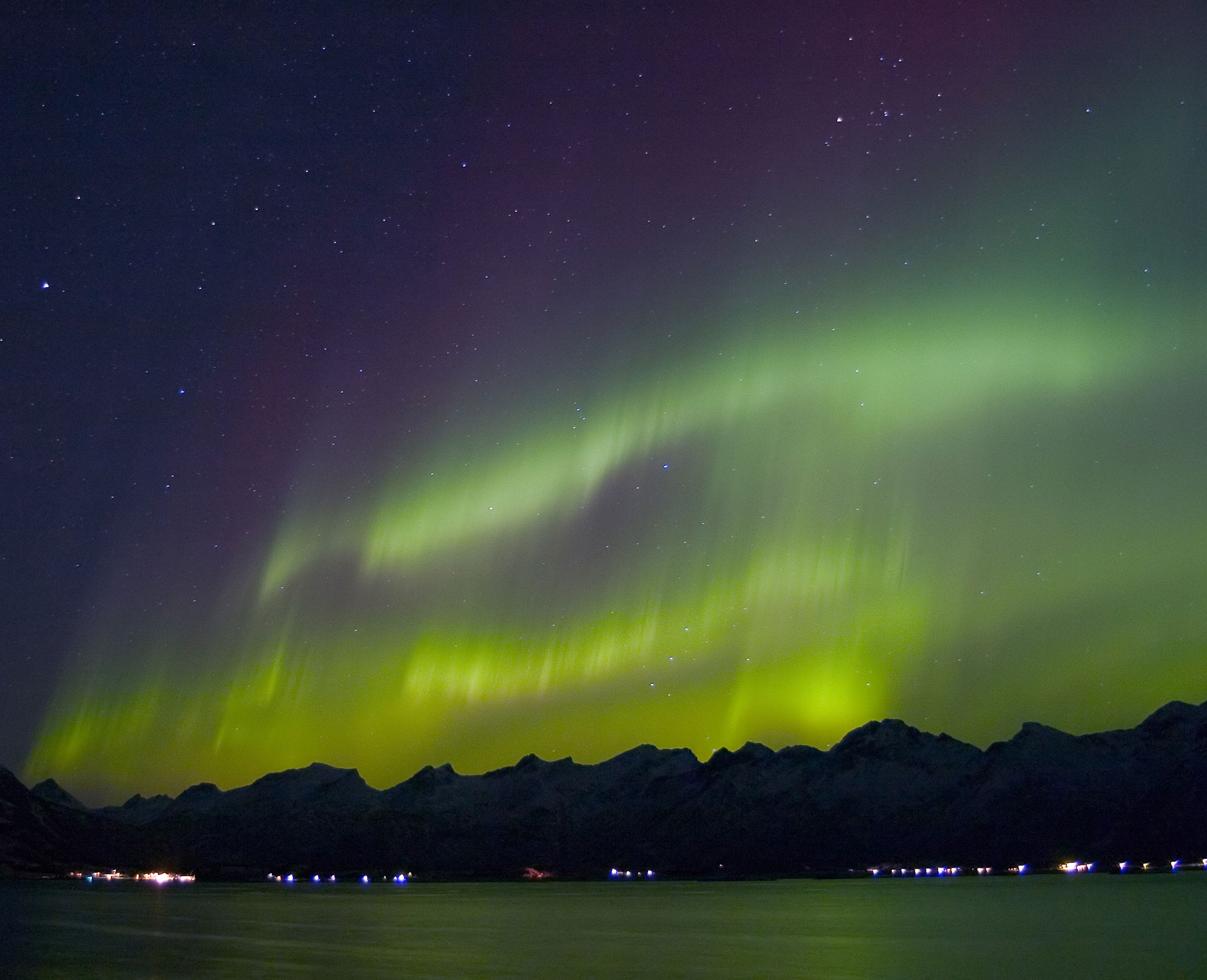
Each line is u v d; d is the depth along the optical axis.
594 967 34.06
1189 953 37.91
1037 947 40.66
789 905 87.44
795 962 35.53
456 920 63.94
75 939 46.59
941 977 30.97
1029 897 96.44
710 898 109.06
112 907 79.88
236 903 89.00
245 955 38.50
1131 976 31.12
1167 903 78.25
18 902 89.75
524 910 78.38
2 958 37.84
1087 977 30.70
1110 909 70.00
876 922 58.75
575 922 61.69
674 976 31.23
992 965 34.22
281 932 51.31
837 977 31.02
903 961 35.62
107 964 35.44
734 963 35.22
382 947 42.31
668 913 72.44
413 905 89.00
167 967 34.50
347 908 82.31
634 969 33.28
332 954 39.06
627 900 104.88
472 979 30.52
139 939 47.00
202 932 51.12
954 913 68.69
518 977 30.92
